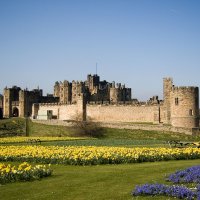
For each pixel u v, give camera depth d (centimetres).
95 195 2709
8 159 4819
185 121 11325
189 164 4138
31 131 12412
